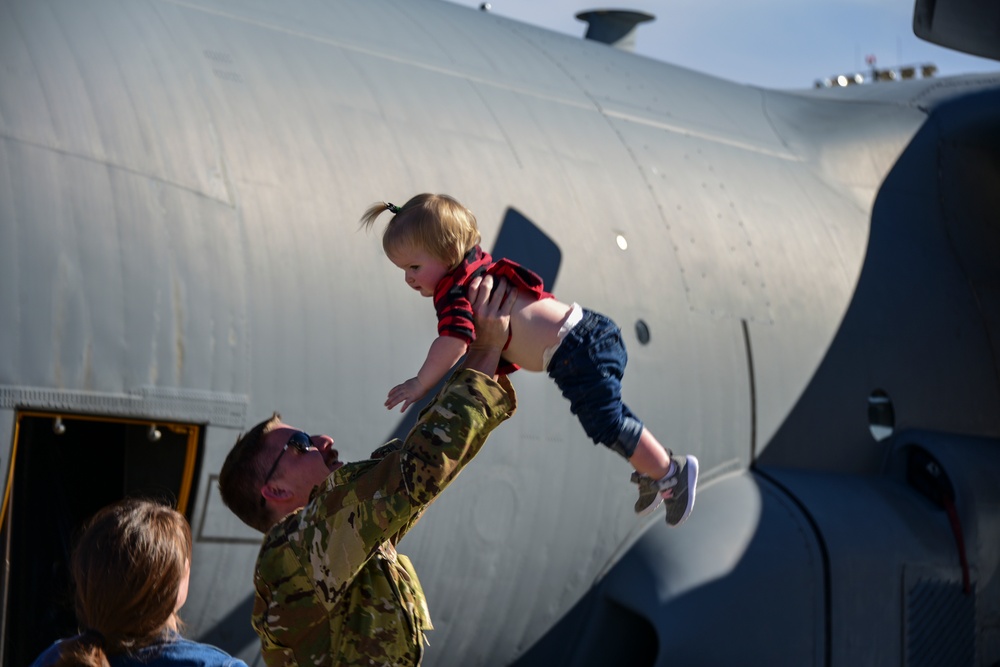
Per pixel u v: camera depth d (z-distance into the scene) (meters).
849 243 6.44
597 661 5.12
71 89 3.82
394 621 2.38
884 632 5.58
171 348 3.73
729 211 5.92
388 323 4.27
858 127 7.18
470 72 5.40
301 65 4.62
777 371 5.78
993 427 6.79
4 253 3.48
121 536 2.00
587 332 2.34
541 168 5.15
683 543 5.18
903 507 5.92
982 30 4.83
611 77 6.33
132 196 3.77
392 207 2.39
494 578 4.71
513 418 4.70
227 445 3.86
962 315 6.79
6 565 3.55
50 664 1.97
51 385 3.48
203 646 2.07
